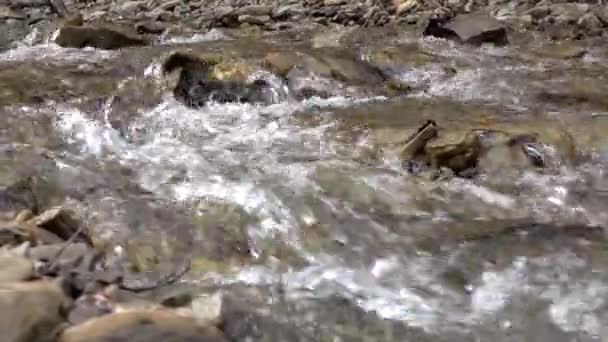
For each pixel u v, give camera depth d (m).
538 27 11.38
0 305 3.27
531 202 5.36
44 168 5.92
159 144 6.62
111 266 4.29
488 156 6.00
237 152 6.33
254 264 4.48
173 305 3.78
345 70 8.26
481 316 3.94
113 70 8.66
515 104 7.50
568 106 7.50
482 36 10.13
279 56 8.38
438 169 5.88
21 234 4.30
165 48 9.79
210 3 13.07
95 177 5.78
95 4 13.35
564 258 4.50
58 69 8.71
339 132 6.68
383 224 4.98
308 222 5.01
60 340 3.22
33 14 12.16
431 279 4.30
